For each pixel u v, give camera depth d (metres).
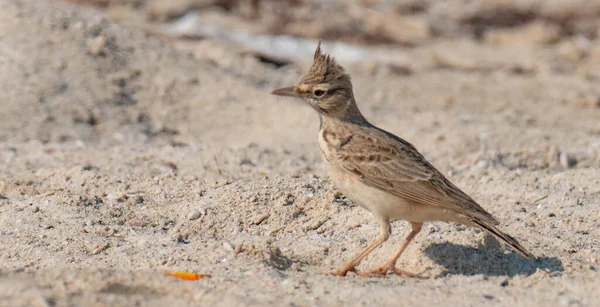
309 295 8.57
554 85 25.08
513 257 10.20
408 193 9.52
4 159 14.49
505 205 12.74
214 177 13.48
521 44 31.41
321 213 11.51
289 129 18.28
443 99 22.58
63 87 18.47
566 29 33.00
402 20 32.59
